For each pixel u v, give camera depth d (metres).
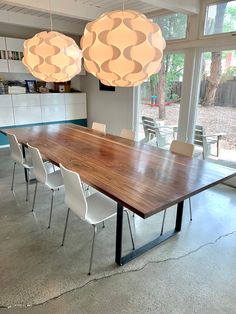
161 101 4.55
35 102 5.51
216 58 3.59
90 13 4.03
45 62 2.34
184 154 2.69
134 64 1.68
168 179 1.86
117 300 1.69
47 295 1.71
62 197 3.16
